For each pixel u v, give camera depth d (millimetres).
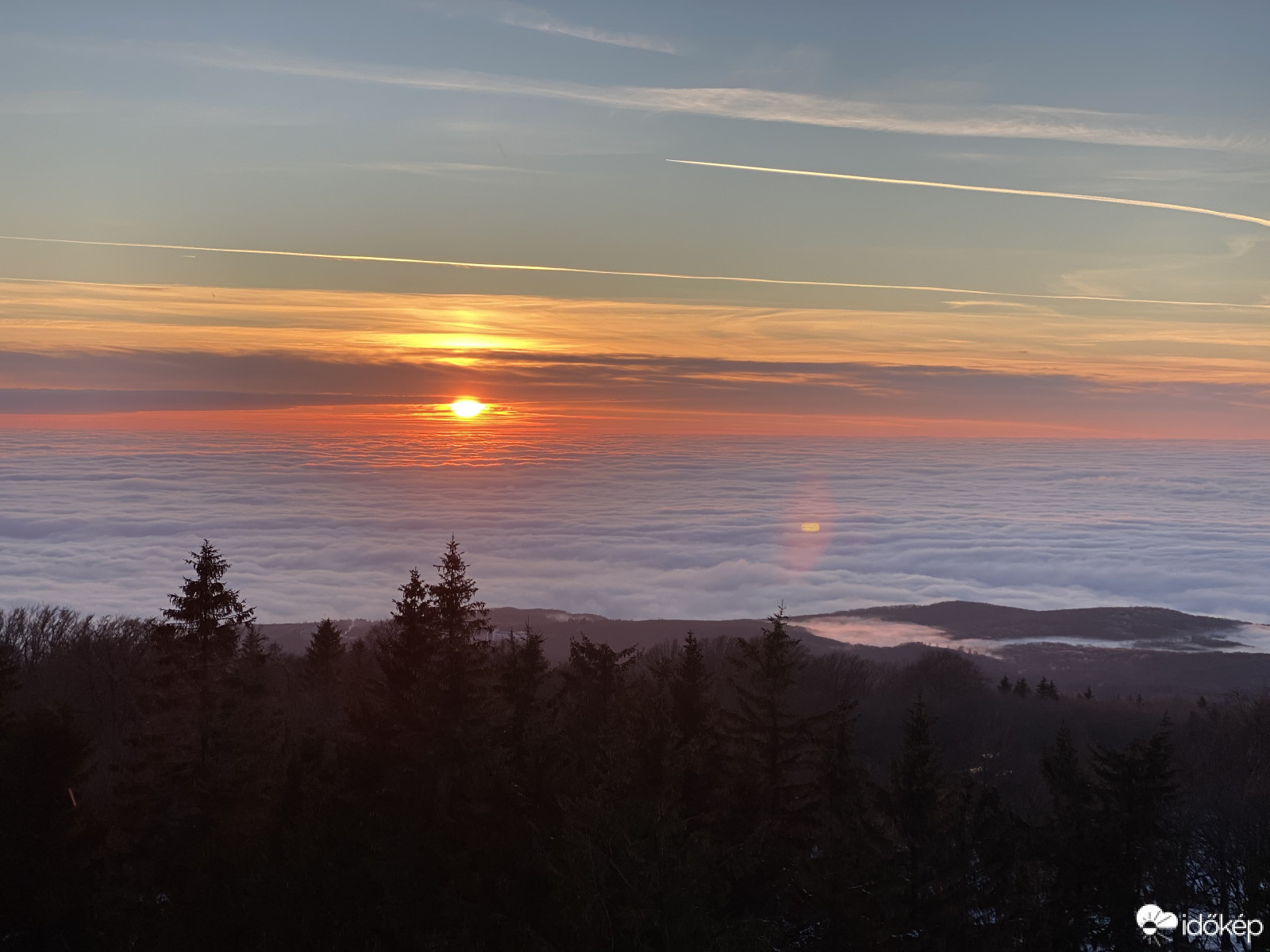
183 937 25062
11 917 26156
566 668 42875
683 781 26969
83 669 57656
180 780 30859
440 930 21812
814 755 30703
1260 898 26172
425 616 31484
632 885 18703
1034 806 38531
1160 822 30312
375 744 27891
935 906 24922
